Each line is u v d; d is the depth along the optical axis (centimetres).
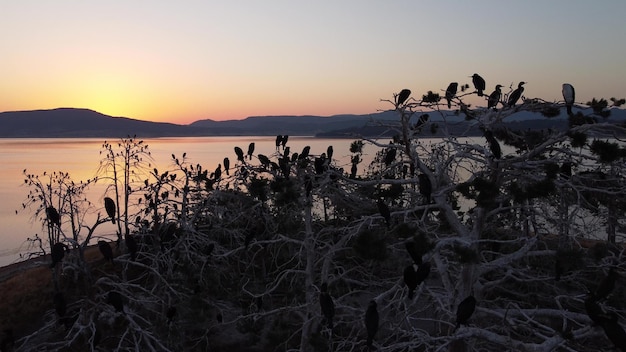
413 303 870
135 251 1044
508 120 1005
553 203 865
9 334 1175
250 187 1163
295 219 1189
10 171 14550
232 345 1453
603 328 582
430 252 692
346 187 1141
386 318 967
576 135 720
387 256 625
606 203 859
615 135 757
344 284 1359
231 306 1516
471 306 632
